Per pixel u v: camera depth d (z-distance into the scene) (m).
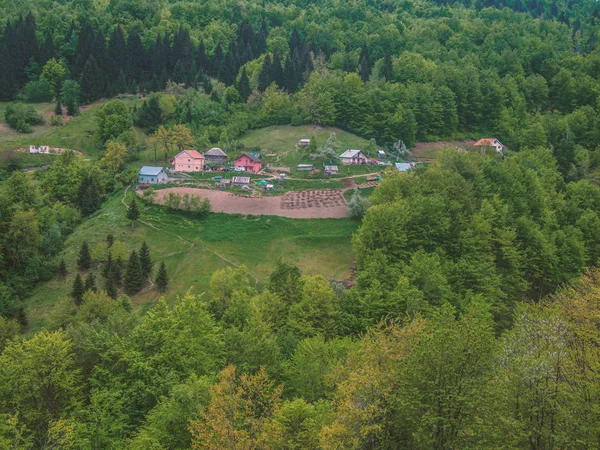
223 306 76.38
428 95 196.88
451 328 37.09
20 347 48.53
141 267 104.19
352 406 35.78
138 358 48.66
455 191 103.56
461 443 33.09
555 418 31.69
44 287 103.19
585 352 37.88
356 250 96.25
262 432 35.97
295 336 69.62
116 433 42.50
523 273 91.81
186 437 39.81
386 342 42.16
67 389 47.53
